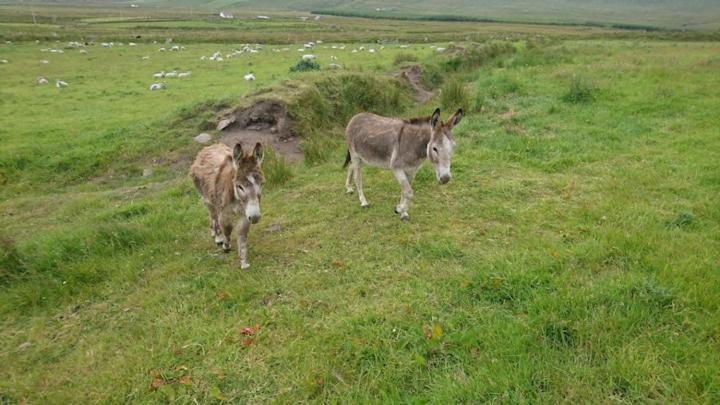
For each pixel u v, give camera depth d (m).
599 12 191.12
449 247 5.95
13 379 4.41
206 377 4.11
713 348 3.78
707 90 13.09
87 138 12.45
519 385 3.59
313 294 5.20
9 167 11.05
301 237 6.64
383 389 3.78
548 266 5.19
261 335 4.55
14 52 29.98
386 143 6.79
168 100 16.72
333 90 14.08
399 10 174.12
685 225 6.09
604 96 13.34
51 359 4.73
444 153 5.89
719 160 8.22
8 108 15.91
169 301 5.39
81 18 74.88
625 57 21.03
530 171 8.51
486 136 10.52
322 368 4.04
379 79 15.64
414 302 4.82
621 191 7.23
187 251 6.69
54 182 10.91
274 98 12.47
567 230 6.18
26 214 9.06
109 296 5.72
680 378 3.49
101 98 17.50
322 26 64.44
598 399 3.42
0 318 5.44
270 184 8.89
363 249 6.16
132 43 38.19
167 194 9.18
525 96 14.39
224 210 5.78
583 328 4.07
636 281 4.62
